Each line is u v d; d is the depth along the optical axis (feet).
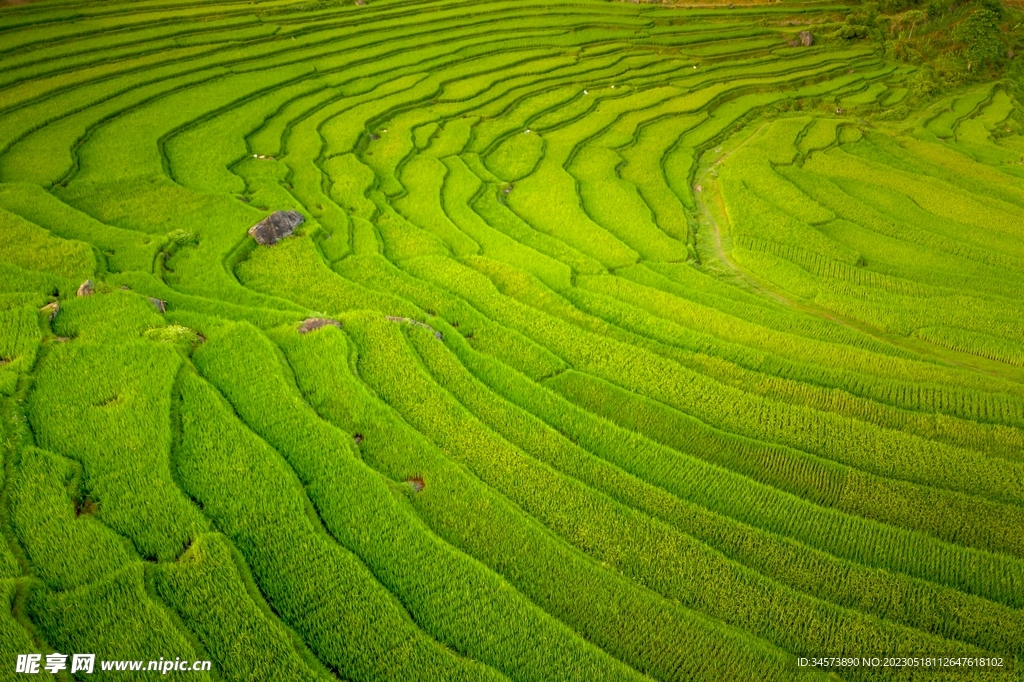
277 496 56.54
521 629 48.88
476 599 50.78
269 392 67.92
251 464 59.11
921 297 105.09
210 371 70.03
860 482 65.46
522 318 89.76
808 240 120.26
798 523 60.34
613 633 49.65
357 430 65.72
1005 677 47.47
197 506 55.42
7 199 98.48
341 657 46.11
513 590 51.44
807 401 78.02
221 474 58.13
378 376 73.51
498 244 110.42
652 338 89.20
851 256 115.65
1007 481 66.49
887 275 111.55
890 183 148.56
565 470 64.59
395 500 57.88
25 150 116.67
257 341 74.33
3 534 50.75
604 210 127.24
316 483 59.00
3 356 67.36
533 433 68.54
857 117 191.93
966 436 73.00
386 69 179.63
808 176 148.56
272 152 131.34
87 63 156.46
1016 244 124.06
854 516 60.95
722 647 48.80
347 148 138.31
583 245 114.42
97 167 113.29
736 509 61.72
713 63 214.90
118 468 57.31
